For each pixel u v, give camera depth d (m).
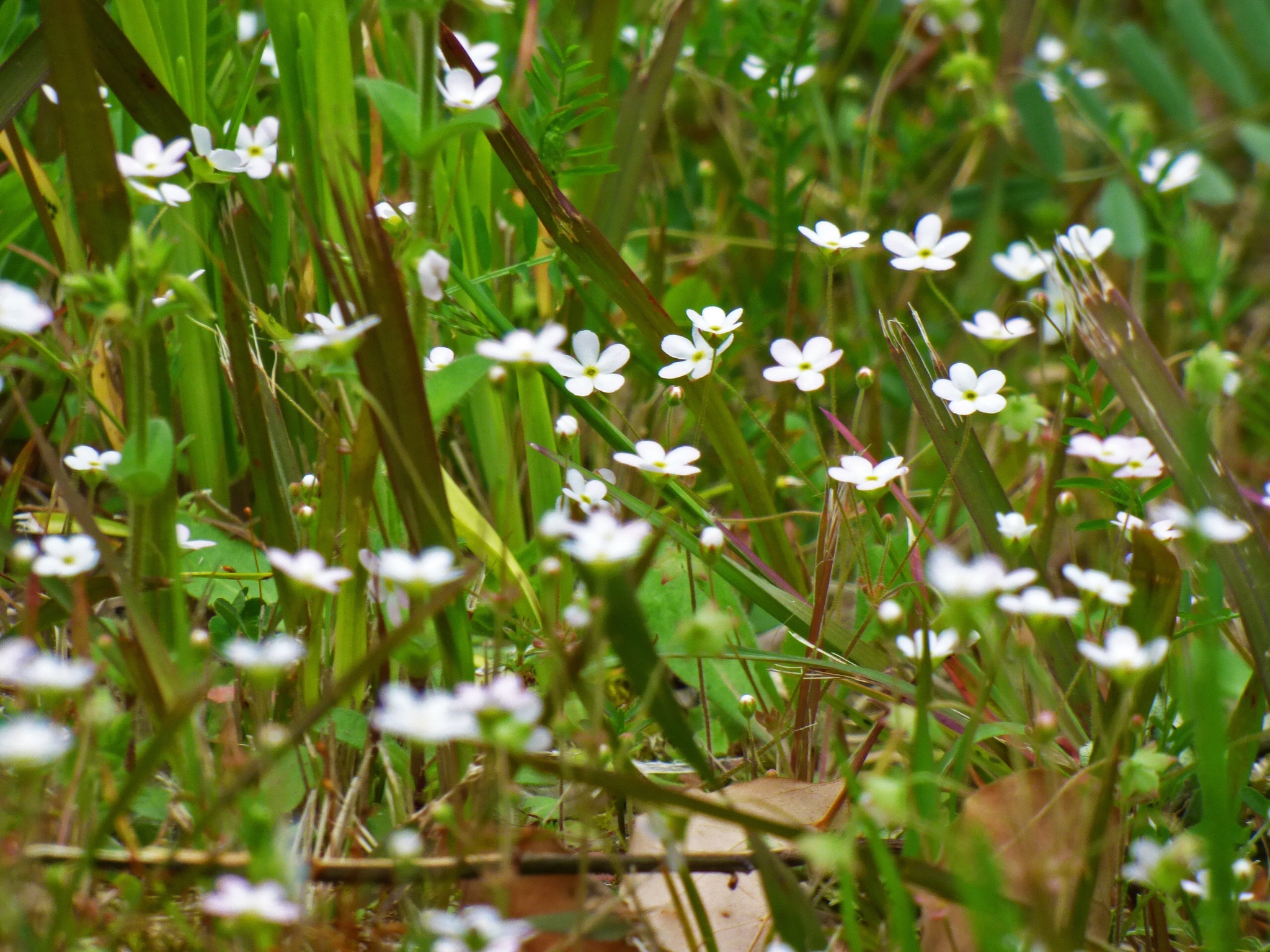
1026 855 0.37
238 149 0.39
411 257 0.37
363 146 0.42
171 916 0.36
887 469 0.38
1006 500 0.39
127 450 0.37
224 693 0.38
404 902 0.37
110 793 0.36
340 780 0.38
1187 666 0.38
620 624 0.36
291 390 0.41
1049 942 0.36
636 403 0.43
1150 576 0.37
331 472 0.38
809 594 0.40
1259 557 0.38
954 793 0.37
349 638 0.38
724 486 0.42
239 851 0.36
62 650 0.38
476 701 0.35
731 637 0.39
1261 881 0.37
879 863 0.35
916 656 0.37
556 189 0.40
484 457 0.41
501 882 0.36
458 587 0.36
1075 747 0.38
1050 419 0.41
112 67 0.39
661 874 0.37
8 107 0.39
